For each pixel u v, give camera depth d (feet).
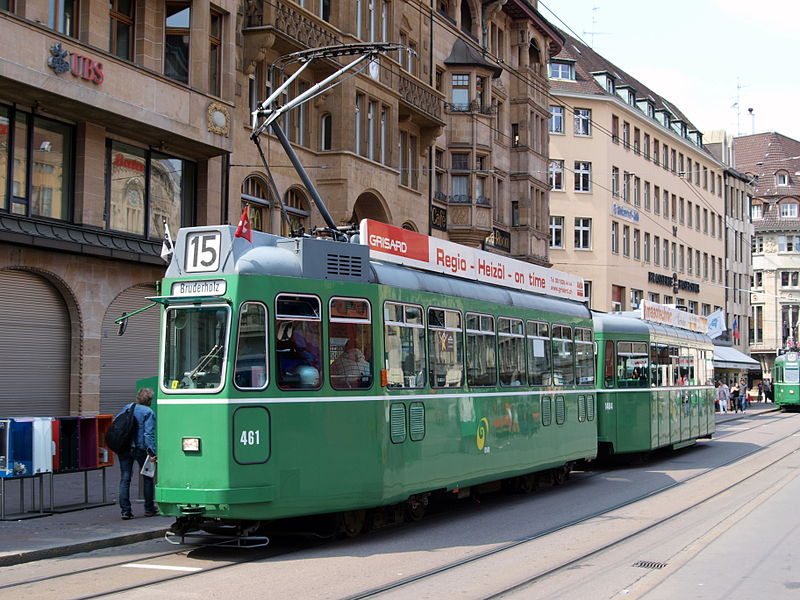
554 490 61.82
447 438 46.47
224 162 79.25
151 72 68.59
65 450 46.88
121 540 39.93
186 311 37.78
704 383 98.94
